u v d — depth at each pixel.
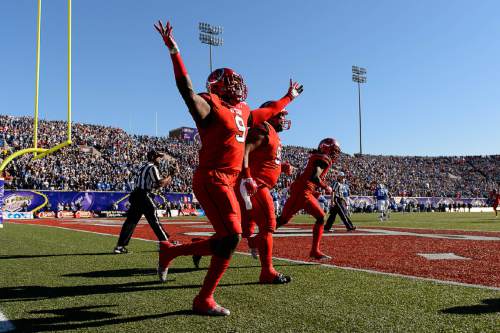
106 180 30.95
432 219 21.12
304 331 2.45
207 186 3.05
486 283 3.90
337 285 3.81
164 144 44.03
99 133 40.94
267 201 4.09
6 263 5.28
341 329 2.48
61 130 38.28
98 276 4.39
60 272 4.62
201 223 16.39
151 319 2.76
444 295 3.37
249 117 3.70
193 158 41.75
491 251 6.39
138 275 4.45
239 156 3.17
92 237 9.23
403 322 2.62
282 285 3.84
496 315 2.77
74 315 2.86
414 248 6.83
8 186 24.98
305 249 6.79
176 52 2.80
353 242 7.89
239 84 3.23
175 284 3.97
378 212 38.00
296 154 51.06
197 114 2.94
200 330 2.50
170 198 29.67
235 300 3.26
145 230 11.73
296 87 4.15
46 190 25.25
